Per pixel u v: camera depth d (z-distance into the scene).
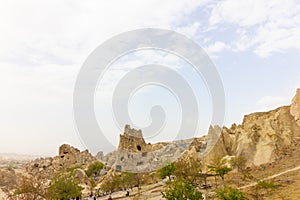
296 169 82.31
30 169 122.31
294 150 102.81
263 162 99.56
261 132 115.19
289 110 128.62
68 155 140.50
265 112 133.25
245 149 107.12
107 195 79.19
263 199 54.97
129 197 66.88
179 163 71.69
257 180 72.81
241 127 128.12
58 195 66.81
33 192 47.62
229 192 50.41
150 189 70.62
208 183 75.19
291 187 62.62
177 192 43.47
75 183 75.62
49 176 110.50
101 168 111.25
